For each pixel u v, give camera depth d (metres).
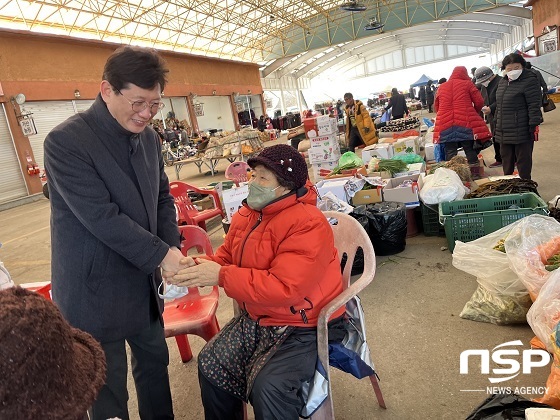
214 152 11.16
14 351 0.67
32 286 2.63
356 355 1.77
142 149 1.71
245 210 1.93
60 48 15.73
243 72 28.95
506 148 4.85
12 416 0.66
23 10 14.41
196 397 2.42
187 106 23.14
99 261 1.59
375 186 4.48
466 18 31.16
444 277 3.37
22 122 13.77
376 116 15.74
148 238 1.58
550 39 20.05
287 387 1.57
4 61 13.69
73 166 1.47
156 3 17.94
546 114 13.19
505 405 1.51
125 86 1.46
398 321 2.84
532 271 2.19
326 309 1.67
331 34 27.55
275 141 19.78
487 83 6.33
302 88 41.44
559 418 1.33
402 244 4.00
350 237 2.01
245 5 21.33
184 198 5.47
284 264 1.62
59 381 0.71
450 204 3.84
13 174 13.67
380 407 2.11
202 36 22.89
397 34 38.88
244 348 1.82
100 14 16.50
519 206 3.68
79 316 1.61
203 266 1.71
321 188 4.27
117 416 1.72
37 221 9.13
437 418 1.99
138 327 1.72
